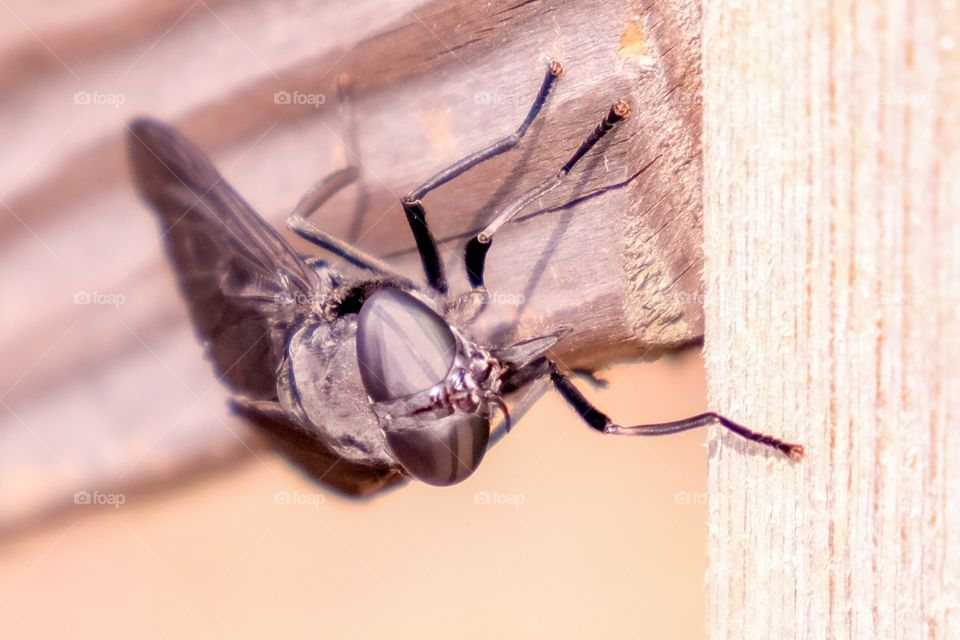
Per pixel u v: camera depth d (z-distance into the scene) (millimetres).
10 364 170
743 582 154
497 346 162
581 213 161
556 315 162
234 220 162
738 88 151
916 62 146
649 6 158
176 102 167
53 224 170
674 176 160
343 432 160
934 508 148
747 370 153
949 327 147
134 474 172
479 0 161
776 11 150
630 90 159
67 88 168
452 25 161
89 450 172
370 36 163
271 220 166
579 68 160
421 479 158
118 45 168
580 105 160
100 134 168
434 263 162
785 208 150
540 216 162
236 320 163
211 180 162
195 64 166
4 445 171
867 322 149
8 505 173
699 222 161
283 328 163
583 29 159
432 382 157
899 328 148
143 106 167
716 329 154
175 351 170
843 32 148
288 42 165
